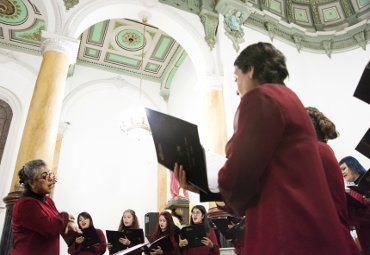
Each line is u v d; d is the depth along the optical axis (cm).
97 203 1058
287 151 131
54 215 296
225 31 857
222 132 743
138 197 1123
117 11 811
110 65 1238
